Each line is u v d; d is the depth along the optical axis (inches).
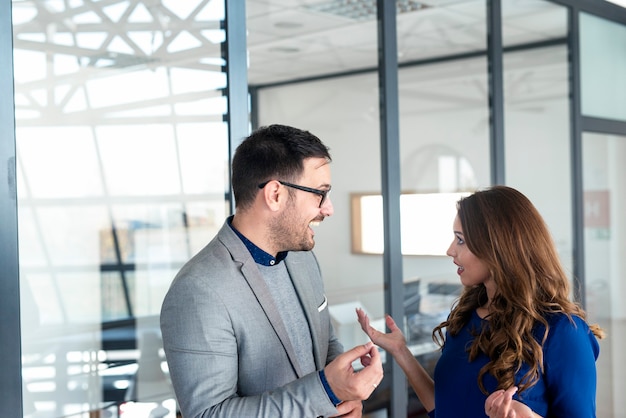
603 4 189.9
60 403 84.2
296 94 187.6
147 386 92.3
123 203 90.0
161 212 94.0
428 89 163.2
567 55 180.1
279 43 157.1
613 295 198.1
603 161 194.7
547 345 69.5
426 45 156.0
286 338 67.4
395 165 140.5
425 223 152.7
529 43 170.6
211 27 100.6
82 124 85.8
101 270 87.7
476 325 76.0
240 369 65.4
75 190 85.2
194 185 97.8
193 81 98.0
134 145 91.1
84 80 86.0
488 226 72.1
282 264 71.1
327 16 145.8
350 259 161.6
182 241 96.4
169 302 63.7
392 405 134.6
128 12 90.7
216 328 62.4
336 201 183.5
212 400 61.1
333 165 193.2
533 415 63.6
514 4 165.9
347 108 194.9
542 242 71.8
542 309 70.9
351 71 187.2
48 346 83.0
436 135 165.5
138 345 91.5
